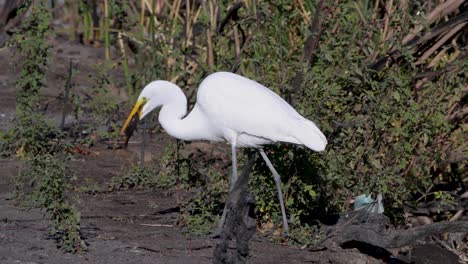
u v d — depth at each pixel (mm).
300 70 12328
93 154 15312
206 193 12117
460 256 13250
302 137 11078
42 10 15219
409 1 13227
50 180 10500
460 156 13391
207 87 11734
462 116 14141
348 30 13414
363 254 11484
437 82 13211
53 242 10648
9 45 15336
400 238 11359
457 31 14273
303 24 14445
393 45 13180
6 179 13383
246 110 11422
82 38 25672
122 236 11188
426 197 14828
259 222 11867
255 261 10562
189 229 11500
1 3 26109
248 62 15109
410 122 12273
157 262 10195
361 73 12203
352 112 12656
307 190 11539
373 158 11961
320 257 10992
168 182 13500
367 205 11898
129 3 19969
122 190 13516
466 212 14141
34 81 14906
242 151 12727
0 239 10680
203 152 14430
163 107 12227
